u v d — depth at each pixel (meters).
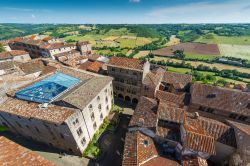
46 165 13.94
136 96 57.56
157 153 32.22
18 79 45.28
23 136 43.19
